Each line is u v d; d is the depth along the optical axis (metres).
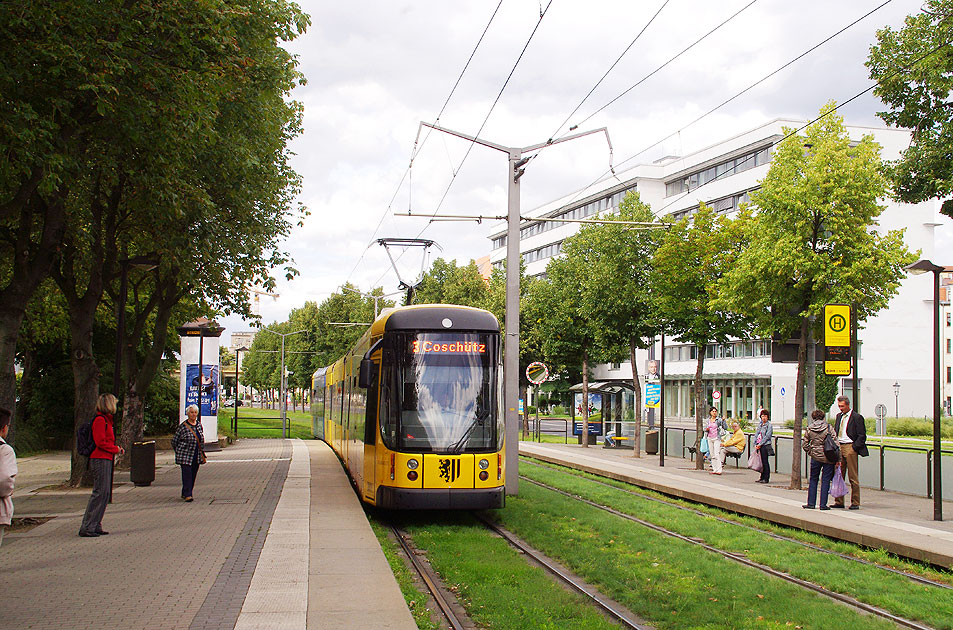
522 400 53.41
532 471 24.56
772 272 18.89
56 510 15.54
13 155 11.56
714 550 12.27
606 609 8.66
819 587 9.91
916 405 54.91
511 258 18.78
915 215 54.50
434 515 16.19
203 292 22.16
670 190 65.56
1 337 13.98
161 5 12.48
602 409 39.56
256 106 18.52
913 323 55.19
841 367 17.47
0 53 11.35
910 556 11.55
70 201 17.02
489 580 9.95
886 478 19.67
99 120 13.51
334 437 30.91
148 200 15.79
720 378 61.19
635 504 17.23
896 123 17.56
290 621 7.63
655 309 27.52
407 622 7.64
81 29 11.77
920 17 16.80
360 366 14.81
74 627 7.44
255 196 21.02
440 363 14.99
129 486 19.98
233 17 13.73
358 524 13.87
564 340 38.00
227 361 107.38
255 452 33.47
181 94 12.83
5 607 8.17
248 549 11.48
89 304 19.22
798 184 18.56
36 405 33.25
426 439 14.55
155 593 8.79
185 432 17.06
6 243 17.05
